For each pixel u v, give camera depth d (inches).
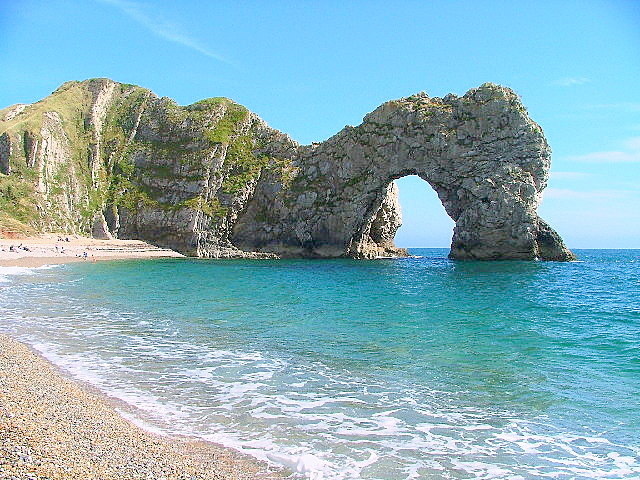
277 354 767.7
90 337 858.8
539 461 419.8
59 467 334.0
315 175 4094.5
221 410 522.9
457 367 705.0
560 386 619.2
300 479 375.6
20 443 366.6
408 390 599.8
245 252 4028.1
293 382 625.3
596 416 520.1
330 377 649.0
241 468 387.9
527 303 1412.4
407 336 916.6
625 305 1381.6
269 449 428.5
